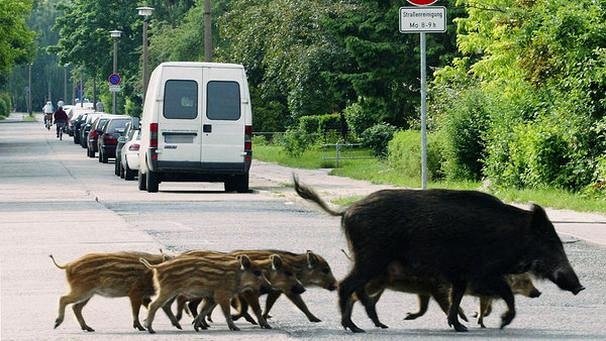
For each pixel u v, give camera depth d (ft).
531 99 152.97
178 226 117.60
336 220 124.06
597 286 79.66
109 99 635.66
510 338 59.98
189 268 62.23
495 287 62.54
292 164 244.42
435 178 177.68
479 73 167.22
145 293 64.23
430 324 65.26
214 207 141.38
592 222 116.88
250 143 168.66
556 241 62.90
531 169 146.61
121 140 217.56
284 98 336.90
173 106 167.22
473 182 165.48
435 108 194.39
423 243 62.69
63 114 447.83
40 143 404.16
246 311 65.67
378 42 233.14
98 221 123.24
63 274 84.89
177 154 167.12
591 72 139.23
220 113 167.84
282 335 60.95
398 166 191.52
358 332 62.13
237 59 303.48
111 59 533.96
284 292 64.13
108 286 63.77
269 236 108.17
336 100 277.23
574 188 142.92
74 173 226.79
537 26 146.92
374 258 63.05
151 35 461.78
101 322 66.08
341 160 236.43
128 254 64.64
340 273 83.61
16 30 425.69
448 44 231.50
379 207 63.36
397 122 240.32
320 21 255.70
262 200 153.28
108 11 537.24
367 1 237.25
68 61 546.26
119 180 204.13
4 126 649.20
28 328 63.87
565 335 61.05
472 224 62.59
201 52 389.39
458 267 62.69
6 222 122.72
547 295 75.82
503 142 153.69
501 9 165.17
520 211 63.57
